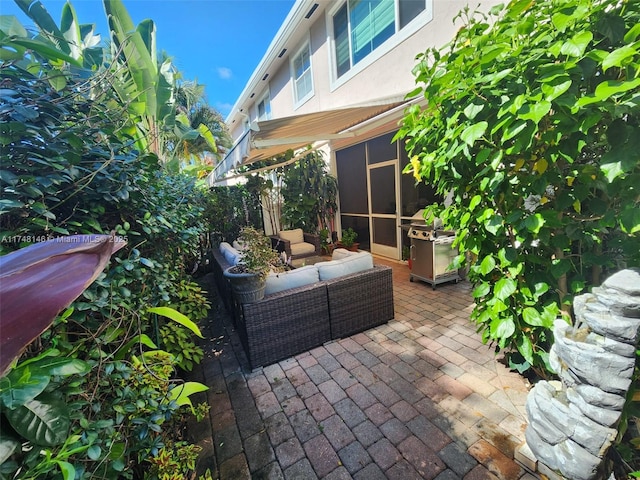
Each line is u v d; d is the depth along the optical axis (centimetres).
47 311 50
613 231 134
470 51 136
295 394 237
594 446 107
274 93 910
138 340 148
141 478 142
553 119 113
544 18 122
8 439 68
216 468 175
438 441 182
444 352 280
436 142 169
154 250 202
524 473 156
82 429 96
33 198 107
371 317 336
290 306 286
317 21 617
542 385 136
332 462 174
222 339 348
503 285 155
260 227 803
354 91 554
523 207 152
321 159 771
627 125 102
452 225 187
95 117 142
